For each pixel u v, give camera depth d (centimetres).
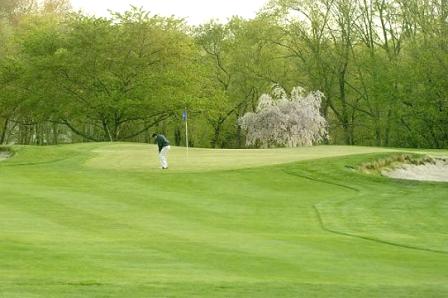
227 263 1717
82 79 8512
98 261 1662
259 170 4109
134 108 8438
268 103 8950
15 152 5041
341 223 2744
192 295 1290
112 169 4175
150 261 1698
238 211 2941
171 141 11362
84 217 2538
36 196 3030
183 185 3634
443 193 3669
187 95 8538
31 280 1381
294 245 2080
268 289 1379
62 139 11162
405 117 8988
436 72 8550
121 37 8481
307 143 8938
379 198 3450
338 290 1398
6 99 8712
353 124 10062
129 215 2652
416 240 2361
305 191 3638
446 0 8688
